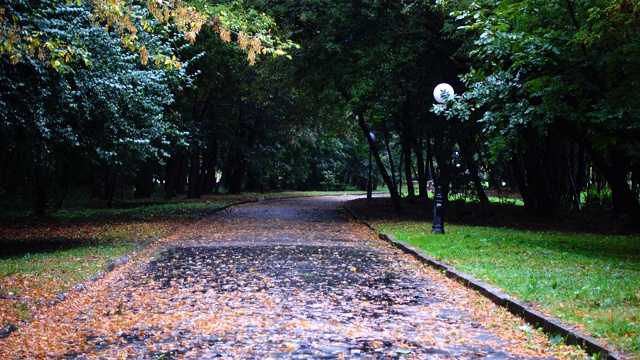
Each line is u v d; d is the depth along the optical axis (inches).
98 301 373.4
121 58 626.2
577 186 1242.0
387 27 932.6
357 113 1144.8
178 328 304.5
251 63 346.9
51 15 550.3
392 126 1546.5
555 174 1164.5
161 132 743.7
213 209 1202.0
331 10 932.6
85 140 616.1
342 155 2901.1
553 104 584.7
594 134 621.9
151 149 714.8
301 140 2203.5
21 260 501.7
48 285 388.8
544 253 547.8
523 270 445.7
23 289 372.5
